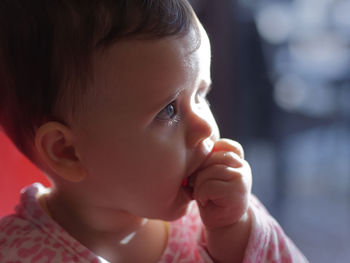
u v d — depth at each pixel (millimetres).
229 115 1396
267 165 1736
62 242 572
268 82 1583
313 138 1912
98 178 571
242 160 592
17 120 593
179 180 567
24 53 555
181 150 559
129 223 611
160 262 610
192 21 558
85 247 570
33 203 603
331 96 1809
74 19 534
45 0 548
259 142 1658
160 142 547
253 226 593
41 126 563
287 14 1867
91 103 542
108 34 523
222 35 1344
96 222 602
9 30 561
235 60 1377
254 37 1499
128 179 560
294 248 666
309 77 1834
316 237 1506
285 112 1675
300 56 1848
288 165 1744
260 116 1589
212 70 1359
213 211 575
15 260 558
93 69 531
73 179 571
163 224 649
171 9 542
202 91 593
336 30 1930
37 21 546
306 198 1731
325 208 1668
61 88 548
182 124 561
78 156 568
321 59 1890
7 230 593
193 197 593
